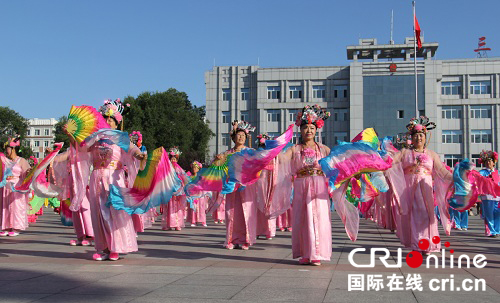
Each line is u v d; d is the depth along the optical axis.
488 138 51.56
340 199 7.43
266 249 8.94
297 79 55.00
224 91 57.06
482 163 12.77
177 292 4.95
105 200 7.20
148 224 8.61
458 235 12.46
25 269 6.39
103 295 4.82
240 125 9.53
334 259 7.50
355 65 52.81
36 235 11.52
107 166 7.29
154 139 41.72
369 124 52.09
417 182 8.23
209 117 56.75
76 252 8.21
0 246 9.12
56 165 8.77
